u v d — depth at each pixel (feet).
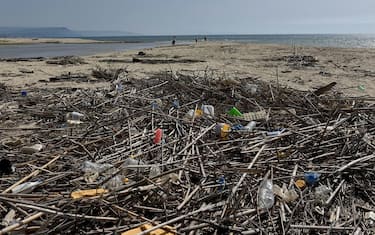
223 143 15.48
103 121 18.93
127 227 9.36
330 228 10.14
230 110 20.84
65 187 11.48
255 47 106.42
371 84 36.65
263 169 12.79
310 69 49.65
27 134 17.71
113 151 14.90
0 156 14.34
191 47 116.88
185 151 14.39
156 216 10.23
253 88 25.80
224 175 12.45
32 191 11.12
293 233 10.03
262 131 17.29
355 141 15.33
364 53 77.66
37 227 9.11
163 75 32.45
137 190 10.56
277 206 11.01
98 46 172.86
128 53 89.71
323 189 12.08
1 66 50.96
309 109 21.25
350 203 11.84
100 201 9.91
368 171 13.43
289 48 98.02
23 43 206.39
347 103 22.86
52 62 58.34
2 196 10.13
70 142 15.98
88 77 39.09
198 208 10.68
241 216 10.28
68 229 9.35
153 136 16.29
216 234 9.71
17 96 27.27
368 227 10.66
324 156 14.53
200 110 20.35
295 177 12.48
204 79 29.22
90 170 12.42
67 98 25.68
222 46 117.08
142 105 22.61
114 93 26.40
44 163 13.71
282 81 37.68
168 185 11.21
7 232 8.69
